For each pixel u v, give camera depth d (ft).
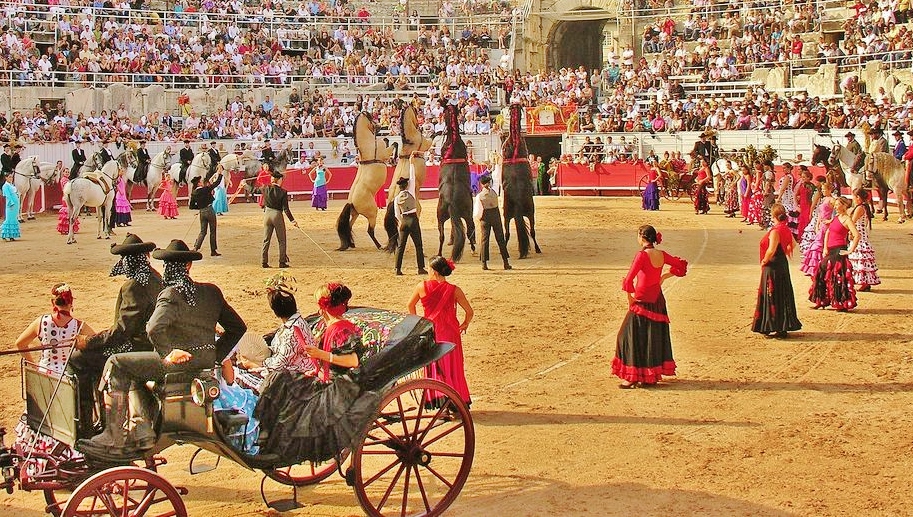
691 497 24.98
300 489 26.18
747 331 43.88
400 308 49.21
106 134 119.24
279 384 23.22
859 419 31.22
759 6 147.02
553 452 28.60
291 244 76.59
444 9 171.53
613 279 58.70
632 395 34.32
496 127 136.98
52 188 107.76
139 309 23.71
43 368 23.88
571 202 115.55
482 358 39.81
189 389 21.74
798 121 116.47
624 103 137.59
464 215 64.08
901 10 128.16
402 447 23.95
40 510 24.80
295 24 158.40
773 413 32.01
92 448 21.34
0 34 129.08
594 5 162.71
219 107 137.39
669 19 154.81
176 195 109.40
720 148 120.98
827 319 46.19
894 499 24.64
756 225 88.43
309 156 132.05
